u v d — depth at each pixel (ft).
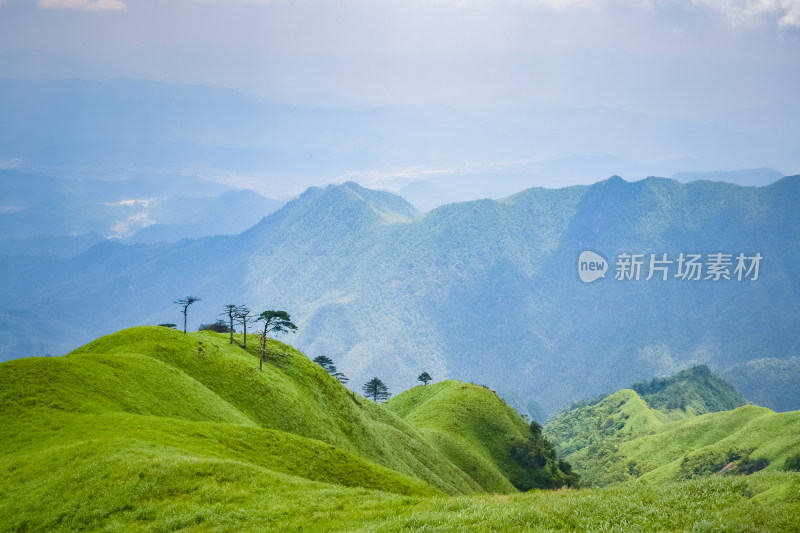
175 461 169.99
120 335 368.27
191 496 154.81
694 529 96.78
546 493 151.43
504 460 652.48
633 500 118.32
